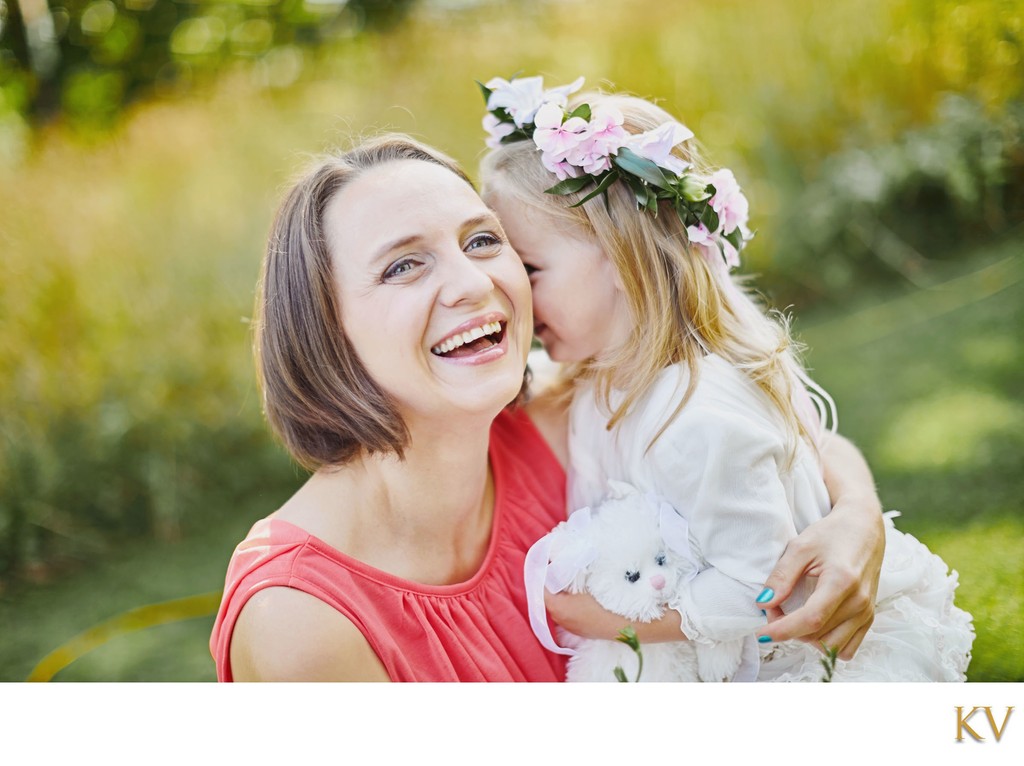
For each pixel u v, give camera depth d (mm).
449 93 4406
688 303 1616
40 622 2928
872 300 4145
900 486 2885
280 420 1457
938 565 1685
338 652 1265
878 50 4348
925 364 3553
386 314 1306
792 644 1541
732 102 4406
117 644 2758
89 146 4039
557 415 1742
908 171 4211
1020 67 4227
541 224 1604
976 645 2201
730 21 4461
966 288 3984
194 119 4160
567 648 1534
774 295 4234
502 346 1373
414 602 1379
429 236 1324
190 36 4332
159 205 3877
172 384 3602
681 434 1470
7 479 3316
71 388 3520
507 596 1515
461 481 1422
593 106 1765
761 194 4281
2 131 3988
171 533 3438
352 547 1393
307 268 1355
